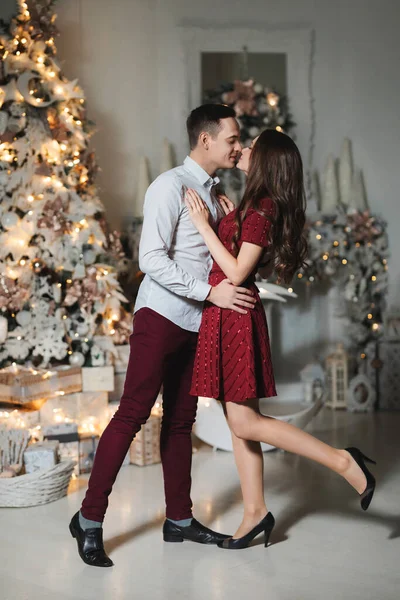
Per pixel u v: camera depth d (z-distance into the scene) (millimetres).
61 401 4527
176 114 6445
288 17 6770
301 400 6820
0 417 4363
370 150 6945
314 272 6516
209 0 6559
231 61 6605
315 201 6730
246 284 2949
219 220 3107
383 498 3773
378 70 6926
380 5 6895
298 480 4156
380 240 6738
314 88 6863
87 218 4816
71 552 3059
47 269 4707
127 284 5961
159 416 4621
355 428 5641
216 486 4035
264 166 2867
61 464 3773
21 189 4598
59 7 6070
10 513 3586
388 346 6531
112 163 6250
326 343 6898
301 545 3105
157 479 4191
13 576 2805
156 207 2881
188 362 3113
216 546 3104
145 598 2590
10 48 4582
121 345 4996
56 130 4727
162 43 6426
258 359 2922
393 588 2650
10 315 4645
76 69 6145
